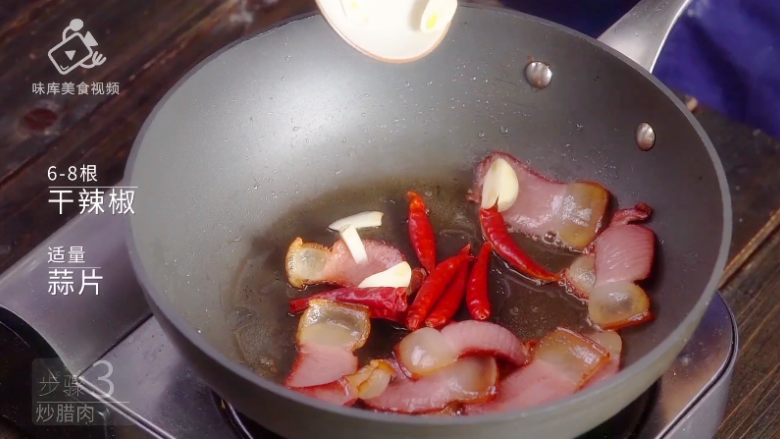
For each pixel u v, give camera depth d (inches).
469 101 21.2
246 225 20.3
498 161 20.7
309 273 19.6
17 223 21.9
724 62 22.6
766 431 18.4
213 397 17.5
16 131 23.3
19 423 18.8
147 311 18.3
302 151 21.1
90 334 18.0
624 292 18.4
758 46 21.9
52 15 25.5
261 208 20.6
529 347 18.0
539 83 20.4
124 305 18.3
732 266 20.3
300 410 14.2
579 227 20.2
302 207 21.0
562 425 14.5
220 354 14.6
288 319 19.0
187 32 25.0
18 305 18.0
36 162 22.8
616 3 24.2
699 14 22.2
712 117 23.1
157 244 17.8
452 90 21.2
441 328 18.7
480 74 20.8
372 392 16.9
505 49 20.3
